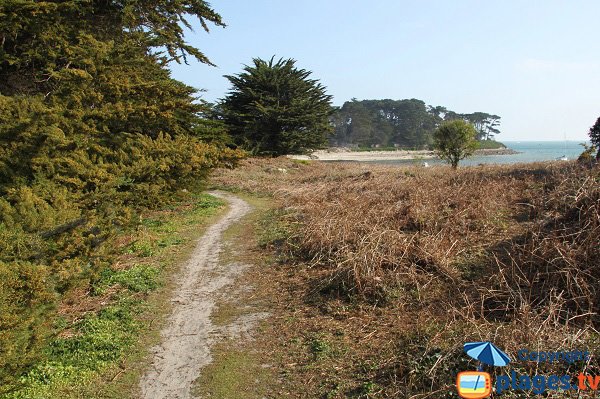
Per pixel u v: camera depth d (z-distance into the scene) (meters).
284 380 4.99
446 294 6.29
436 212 9.16
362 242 7.67
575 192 8.03
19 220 6.56
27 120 8.32
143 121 11.53
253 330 6.25
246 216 13.25
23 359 4.91
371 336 5.59
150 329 6.47
